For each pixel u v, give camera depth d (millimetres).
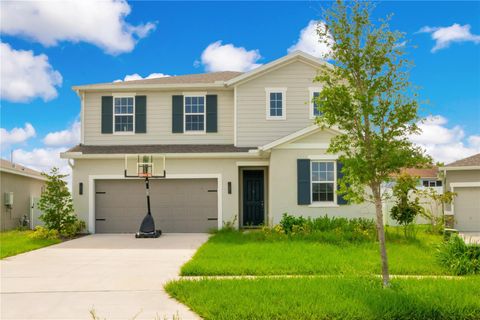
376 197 8305
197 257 11273
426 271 9711
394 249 12508
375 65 8219
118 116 19562
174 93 19562
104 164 18188
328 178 16922
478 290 7770
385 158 7918
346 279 8562
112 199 18312
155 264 10898
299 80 19000
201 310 6715
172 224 18203
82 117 19531
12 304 7406
